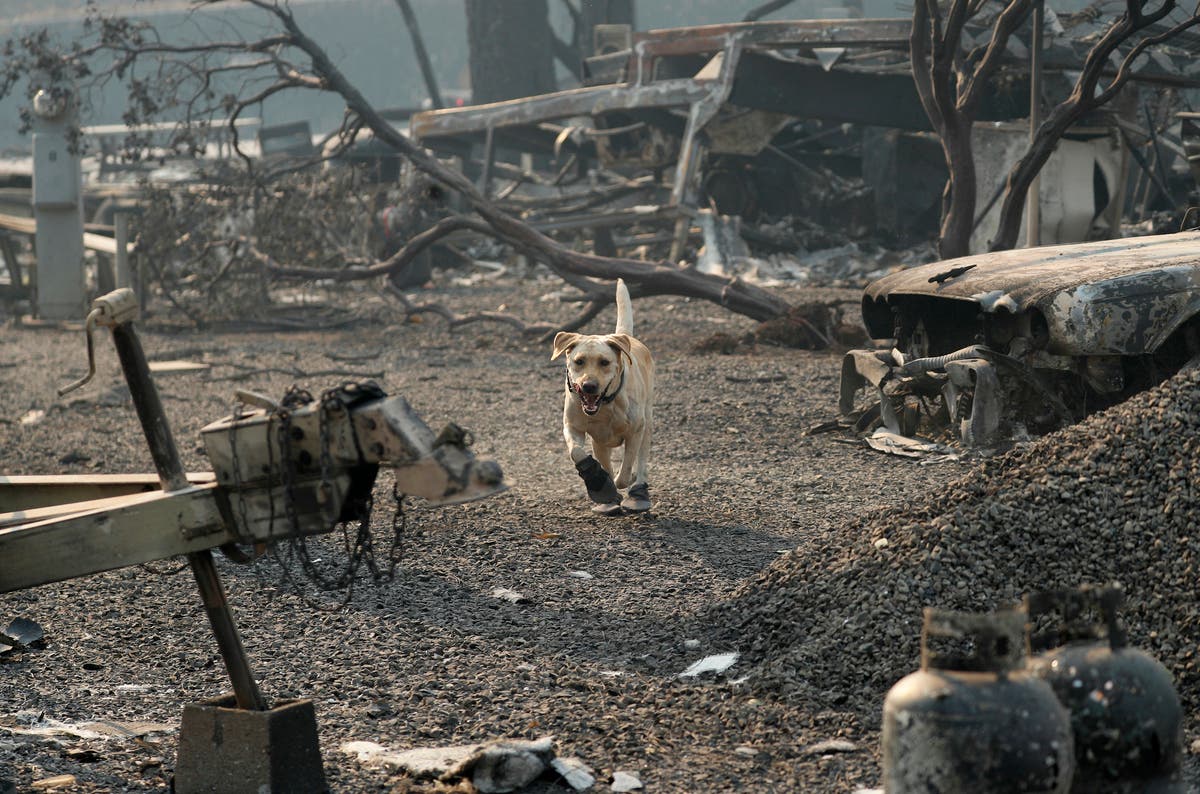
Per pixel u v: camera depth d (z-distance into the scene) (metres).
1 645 5.61
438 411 13.53
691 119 24.69
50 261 24.88
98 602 6.47
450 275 30.56
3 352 20.66
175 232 23.61
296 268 21.72
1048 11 19.94
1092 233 21.28
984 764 2.65
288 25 20.16
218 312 23.62
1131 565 4.88
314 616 6.14
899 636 4.85
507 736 4.40
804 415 12.32
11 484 4.06
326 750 4.24
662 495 9.02
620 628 5.91
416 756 4.11
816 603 5.35
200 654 5.55
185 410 14.23
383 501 9.03
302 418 3.33
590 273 18.91
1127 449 5.37
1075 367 9.18
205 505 3.49
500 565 7.12
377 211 27.56
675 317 21.17
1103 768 2.92
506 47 43.75
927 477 9.26
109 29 20.53
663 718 4.60
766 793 3.85
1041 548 5.07
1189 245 9.64
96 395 15.46
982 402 9.55
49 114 24.16
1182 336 9.07
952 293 9.60
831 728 4.41
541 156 40.06
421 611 6.23
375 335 21.44
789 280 24.94
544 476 9.95
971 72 18.66
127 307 3.48
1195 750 3.96
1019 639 2.79
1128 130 20.73
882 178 28.09
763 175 28.95
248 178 23.73
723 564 7.05
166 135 39.84
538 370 16.64
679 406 13.09
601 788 3.88
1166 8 14.24
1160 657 4.50
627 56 31.69
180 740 3.78
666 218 25.20
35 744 4.22
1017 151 20.97
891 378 10.49
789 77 24.17
